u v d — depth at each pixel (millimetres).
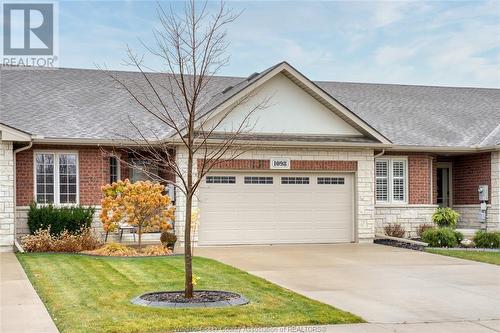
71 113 22500
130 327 9539
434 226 24594
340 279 14414
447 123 26828
